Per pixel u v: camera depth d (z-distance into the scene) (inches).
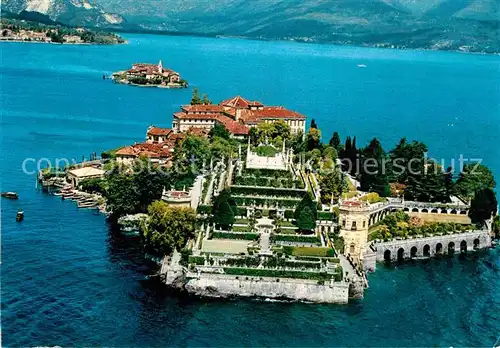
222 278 7047.2
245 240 7687.0
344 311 6875.0
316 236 7711.6
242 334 6338.6
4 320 6328.7
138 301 6875.0
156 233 7785.4
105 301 6835.6
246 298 7037.4
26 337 6082.7
